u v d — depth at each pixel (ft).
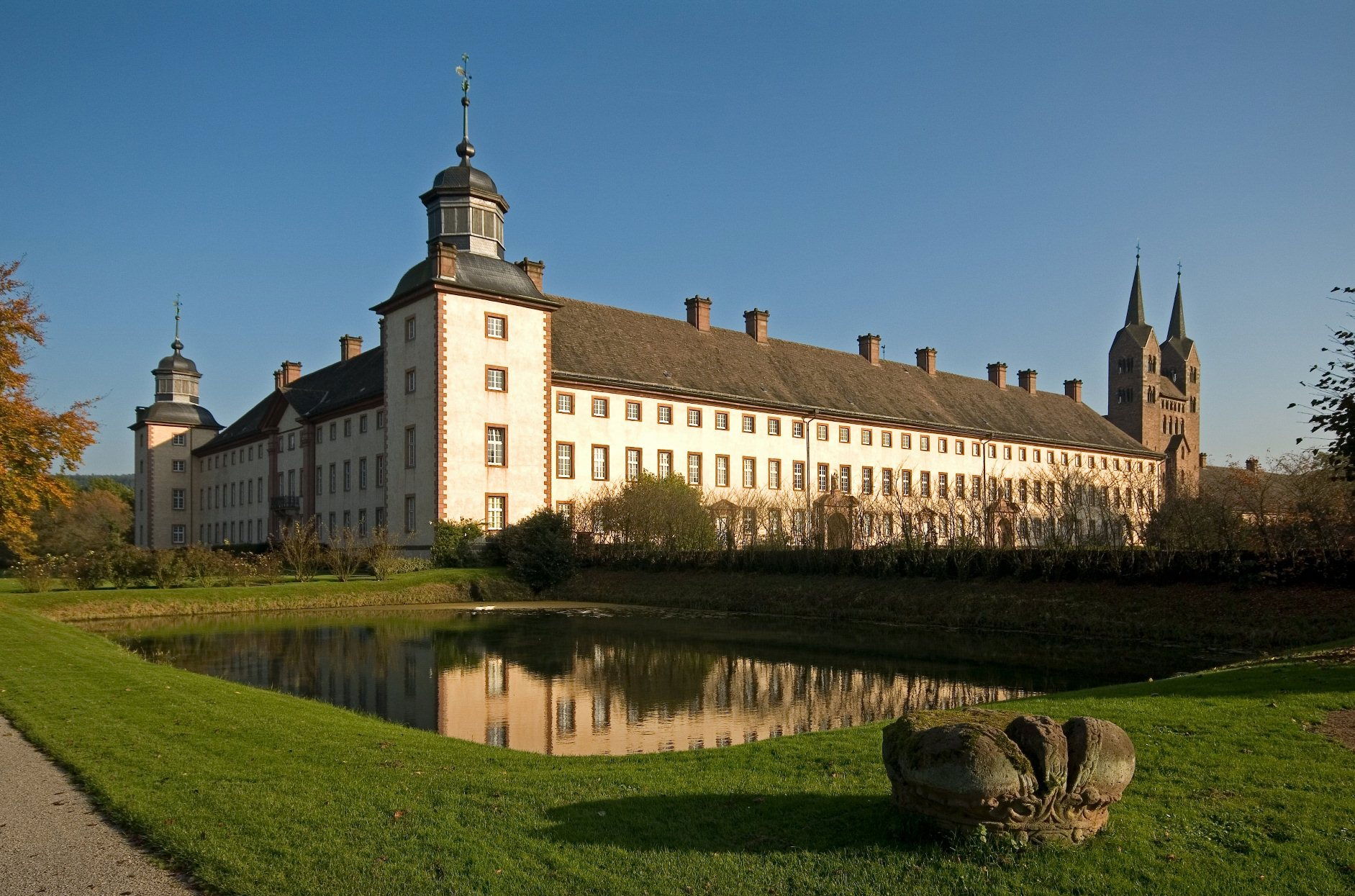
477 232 158.20
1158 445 313.53
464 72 163.22
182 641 84.79
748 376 200.23
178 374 281.13
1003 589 100.63
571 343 173.68
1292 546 80.84
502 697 56.90
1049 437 264.72
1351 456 49.24
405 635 89.56
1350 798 24.52
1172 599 86.69
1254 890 19.02
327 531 184.14
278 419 211.41
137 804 26.11
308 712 43.19
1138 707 37.06
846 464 212.64
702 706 54.03
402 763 31.73
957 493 186.91
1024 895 18.88
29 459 82.48
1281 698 37.45
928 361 256.52
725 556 131.44
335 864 21.31
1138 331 311.47
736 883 19.92
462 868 21.01
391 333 159.43
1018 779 20.39
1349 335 47.50
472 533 144.25
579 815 24.75
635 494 146.92
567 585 141.49
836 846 21.80
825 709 53.06
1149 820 22.72
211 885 20.54
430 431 148.15
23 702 42.52
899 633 92.99
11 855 22.72
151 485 270.67
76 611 104.94
